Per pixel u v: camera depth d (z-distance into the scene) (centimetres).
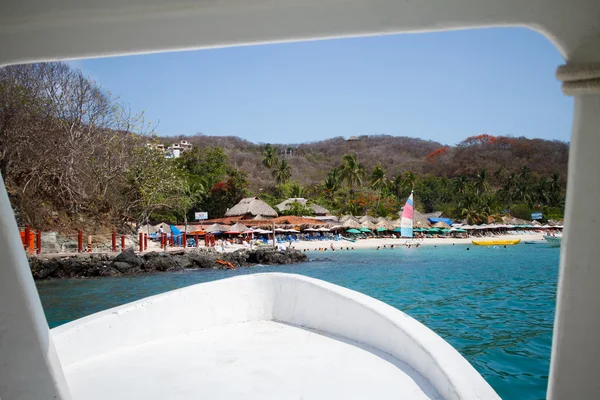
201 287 430
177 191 4000
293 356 344
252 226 5528
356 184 8850
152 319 393
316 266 3203
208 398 276
